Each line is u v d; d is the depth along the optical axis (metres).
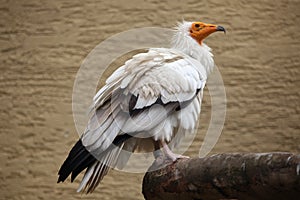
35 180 11.98
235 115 12.38
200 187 5.64
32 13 12.59
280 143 12.41
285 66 12.69
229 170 5.28
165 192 6.07
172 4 12.59
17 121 12.23
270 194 5.02
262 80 12.59
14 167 12.06
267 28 12.80
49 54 12.43
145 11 12.52
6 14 12.61
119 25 12.46
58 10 12.58
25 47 12.48
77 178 11.91
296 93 12.62
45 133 12.14
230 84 12.48
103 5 12.55
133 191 11.80
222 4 12.71
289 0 12.88
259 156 5.08
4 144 12.16
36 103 12.26
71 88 12.27
